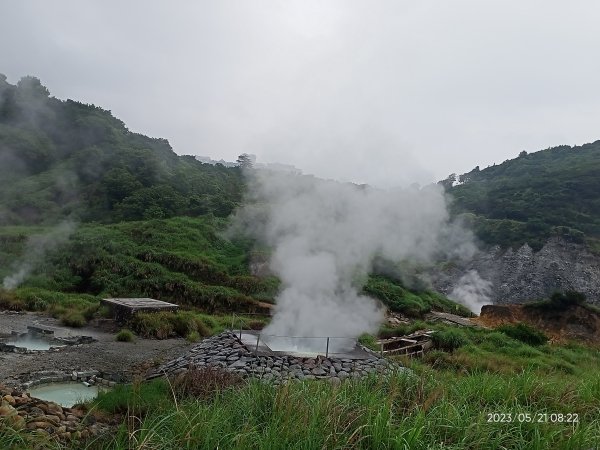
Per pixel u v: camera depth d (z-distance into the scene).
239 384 7.40
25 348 13.14
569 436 5.05
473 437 4.91
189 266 29.22
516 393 6.63
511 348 17.67
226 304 26.19
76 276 26.78
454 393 6.33
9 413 5.18
